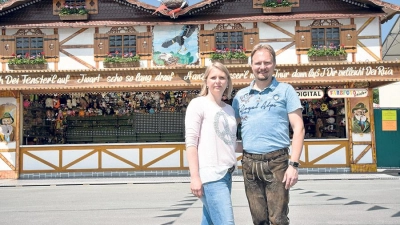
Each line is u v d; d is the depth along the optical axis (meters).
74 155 19.47
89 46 19.86
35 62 19.64
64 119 20.45
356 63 17.97
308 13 19.62
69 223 8.61
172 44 19.78
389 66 17.91
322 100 20.23
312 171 19.05
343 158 19.08
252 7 19.94
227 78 4.68
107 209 10.33
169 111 20.19
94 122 20.34
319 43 19.50
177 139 20.11
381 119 20.73
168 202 11.36
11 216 9.58
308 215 8.98
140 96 20.33
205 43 19.69
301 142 4.62
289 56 19.45
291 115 4.72
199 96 4.74
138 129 20.20
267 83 4.87
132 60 19.58
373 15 19.12
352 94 18.27
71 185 16.77
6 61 19.83
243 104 4.87
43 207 10.91
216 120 4.54
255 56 4.81
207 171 4.43
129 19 20.06
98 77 18.47
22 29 19.91
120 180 17.75
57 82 18.50
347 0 19.61
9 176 19.34
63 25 19.64
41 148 19.47
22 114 19.80
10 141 19.50
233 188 14.59
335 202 10.70
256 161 4.73
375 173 18.67
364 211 9.38
